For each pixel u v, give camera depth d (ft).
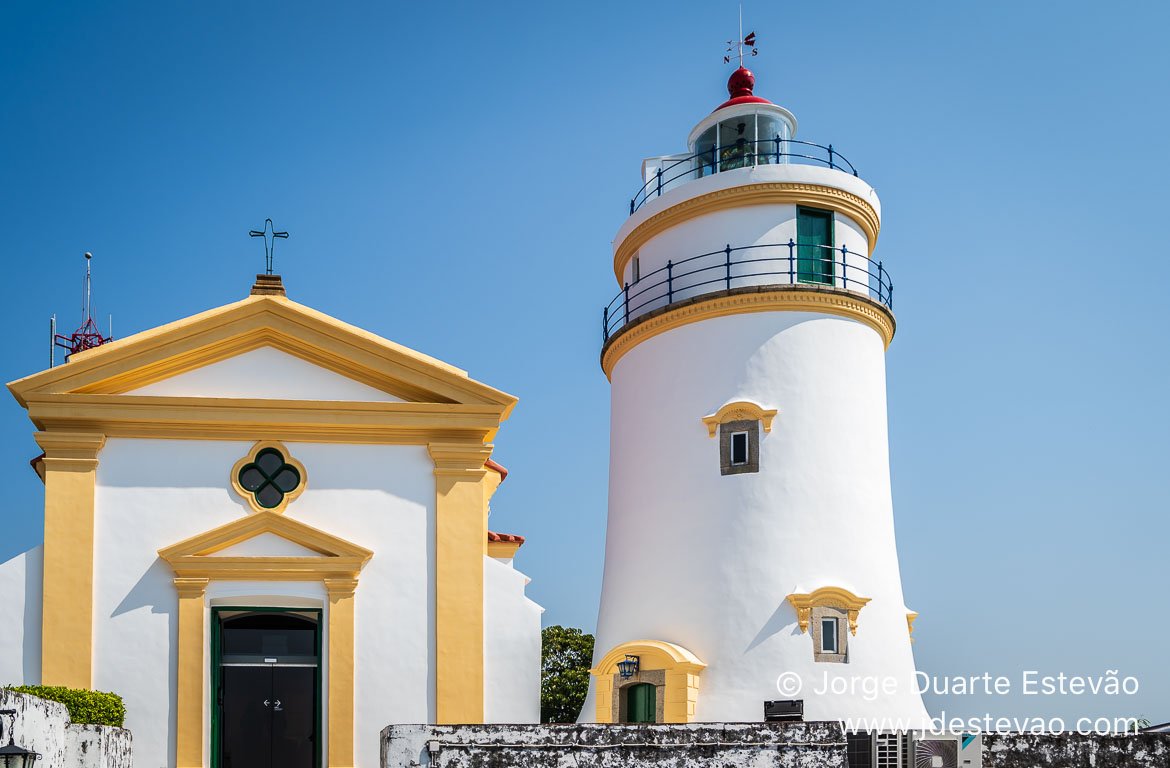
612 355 110.22
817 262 102.01
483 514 68.69
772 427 97.09
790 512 95.66
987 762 68.39
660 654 94.32
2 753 45.19
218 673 64.44
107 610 63.52
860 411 100.01
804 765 57.26
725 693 92.89
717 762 56.85
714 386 99.40
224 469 65.82
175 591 64.18
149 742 62.49
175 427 65.62
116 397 64.69
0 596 63.10
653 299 105.19
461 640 65.51
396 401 67.72
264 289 70.64
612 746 56.08
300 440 66.64
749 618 93.86
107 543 64.18
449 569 66.23
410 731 55.31
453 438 67.62
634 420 104.78
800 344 98.78
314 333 67.26
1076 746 68.03
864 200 104.17
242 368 67.36
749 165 106.32
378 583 65.77
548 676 165.07
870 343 102.83
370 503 66.54
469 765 54.90
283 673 65.57
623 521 104.37
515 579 67.00
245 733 64.54
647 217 106.83
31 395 64.08
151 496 64.95
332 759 63.36
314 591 65.36
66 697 57.41
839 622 93.56
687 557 97.55
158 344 65.92
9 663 62.54
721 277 101.35
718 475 97.81
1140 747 67.77
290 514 65.87
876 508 99.09
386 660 64.95
